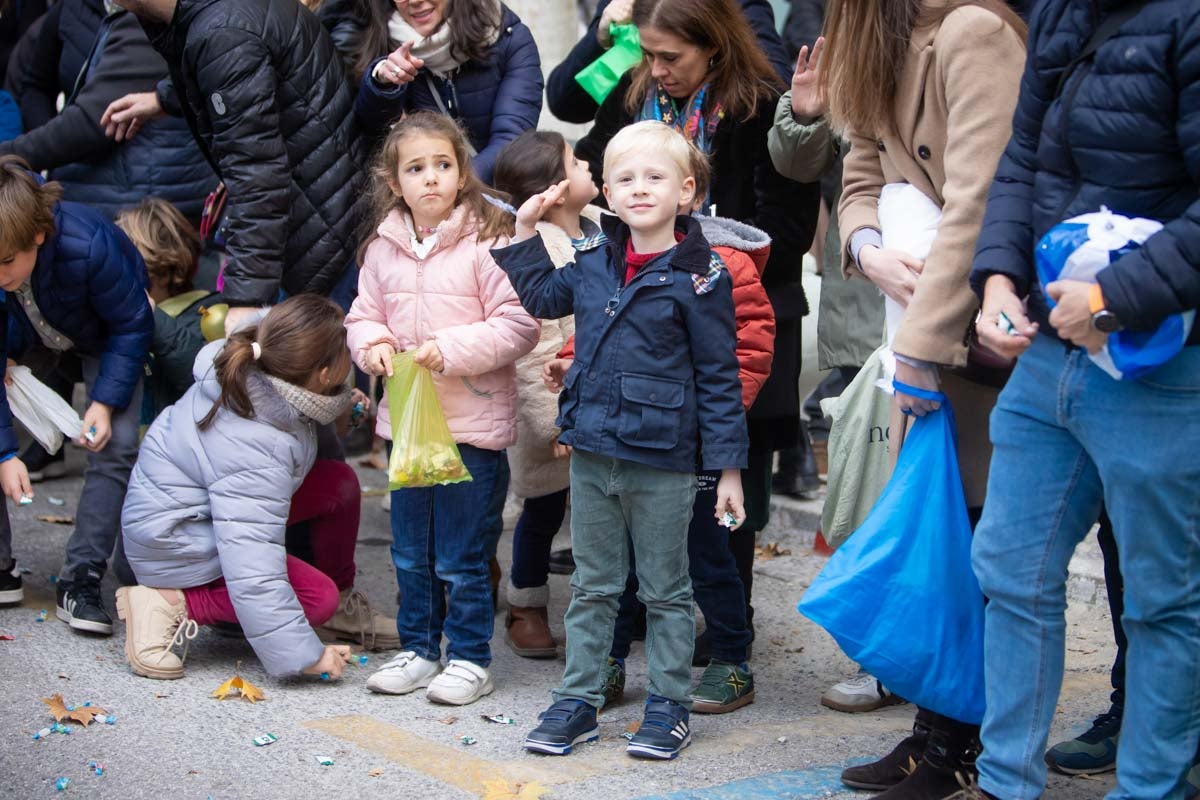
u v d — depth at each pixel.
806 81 4.77
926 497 3.89
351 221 5.77
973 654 3.84
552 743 4.37
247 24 5.35
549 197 4.48
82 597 5.48
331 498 5.48
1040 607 3.55
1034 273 3.47
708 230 4.80
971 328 3.85
